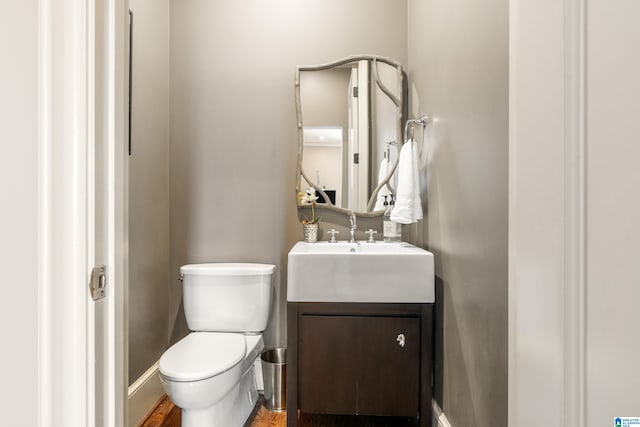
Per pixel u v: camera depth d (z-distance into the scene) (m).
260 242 2.14
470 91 1.20
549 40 0.48
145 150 1.86
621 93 0.38
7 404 0.53
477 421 1.15
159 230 2.02
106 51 0.55
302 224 2.14
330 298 1.50
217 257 2.15
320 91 2.14
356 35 2.14
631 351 0.37
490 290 1.05
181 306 2.14
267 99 2.15
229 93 2.15
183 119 2.15
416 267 1.49
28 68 0.52
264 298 1.90
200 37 2.15
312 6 2.15
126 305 0.61
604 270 0.41
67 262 0.52
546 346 0.49
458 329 1.32
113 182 0.56
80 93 0.52
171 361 1.45
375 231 2.10
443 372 1.50
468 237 1.22
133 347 1.74
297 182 2.13
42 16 0.52
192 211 2.15
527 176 0.53
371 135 2.13
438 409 1.55
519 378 0.55
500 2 0.99
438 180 1.58
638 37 0.37
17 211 0.53
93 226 0.53
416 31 1.95
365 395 1.51
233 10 2.15
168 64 2.12
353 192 2.15
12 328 0.53
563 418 0.46
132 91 1.73
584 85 0.43
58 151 0.52
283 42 2.14
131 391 1.70
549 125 0.48
